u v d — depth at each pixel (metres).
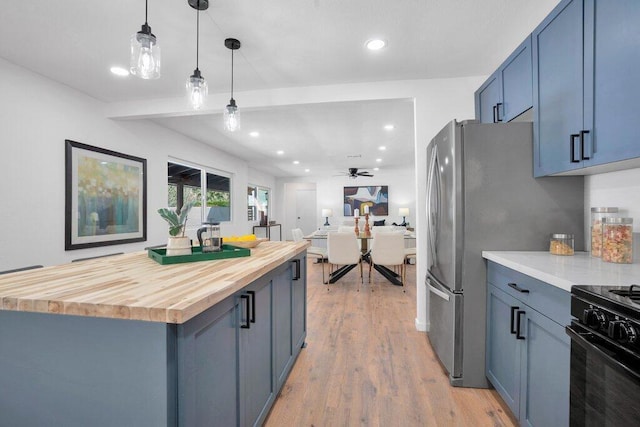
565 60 1.59
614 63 1.27
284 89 3.07
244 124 4.34
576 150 1.52
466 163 1.98
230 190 6.79
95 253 3.29
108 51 2.34
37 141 2.70
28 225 2.63
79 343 0.96
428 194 2.56
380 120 4.16
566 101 1.58
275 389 1.80
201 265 1.50
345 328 3.07
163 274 1.29
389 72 2.72
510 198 1.95
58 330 0.97
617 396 0.88
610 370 0.91
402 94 2.90
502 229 1.96
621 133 1.24
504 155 1.95
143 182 3.95
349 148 5.95
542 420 1.36
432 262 2.45
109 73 2.71
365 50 2.35
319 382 2.10
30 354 1.00
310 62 2.53
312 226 10.60
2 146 2.45
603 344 0.93
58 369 0.98
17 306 0.93
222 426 1.17
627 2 1.20
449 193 2.05
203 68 2.63
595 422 0.98
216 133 4.80
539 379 1.38
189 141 5.07
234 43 2.22
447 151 2.08
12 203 2.52
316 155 6.66
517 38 2.19
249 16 1.92
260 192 9.60
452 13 1.91
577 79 1.50
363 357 2.45
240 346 1.33
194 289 1.05
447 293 2.10
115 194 3.52
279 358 1.90
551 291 1.29
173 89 3.05
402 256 4.64
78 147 3.06
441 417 1.74
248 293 1.41
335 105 3.10
